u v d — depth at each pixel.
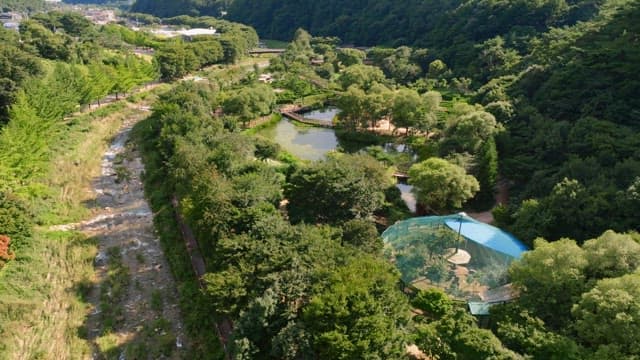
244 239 48.09
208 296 43.25
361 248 50.66
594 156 67.38
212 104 120.19
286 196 65.19
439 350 38.19
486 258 50.84
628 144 65.69
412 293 50.34
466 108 93.12
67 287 55.72
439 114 115.12
